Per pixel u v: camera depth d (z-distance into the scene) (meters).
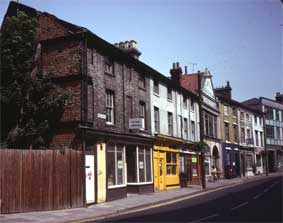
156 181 29.19
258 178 47.00
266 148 60.09
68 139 20.52
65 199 18.77
